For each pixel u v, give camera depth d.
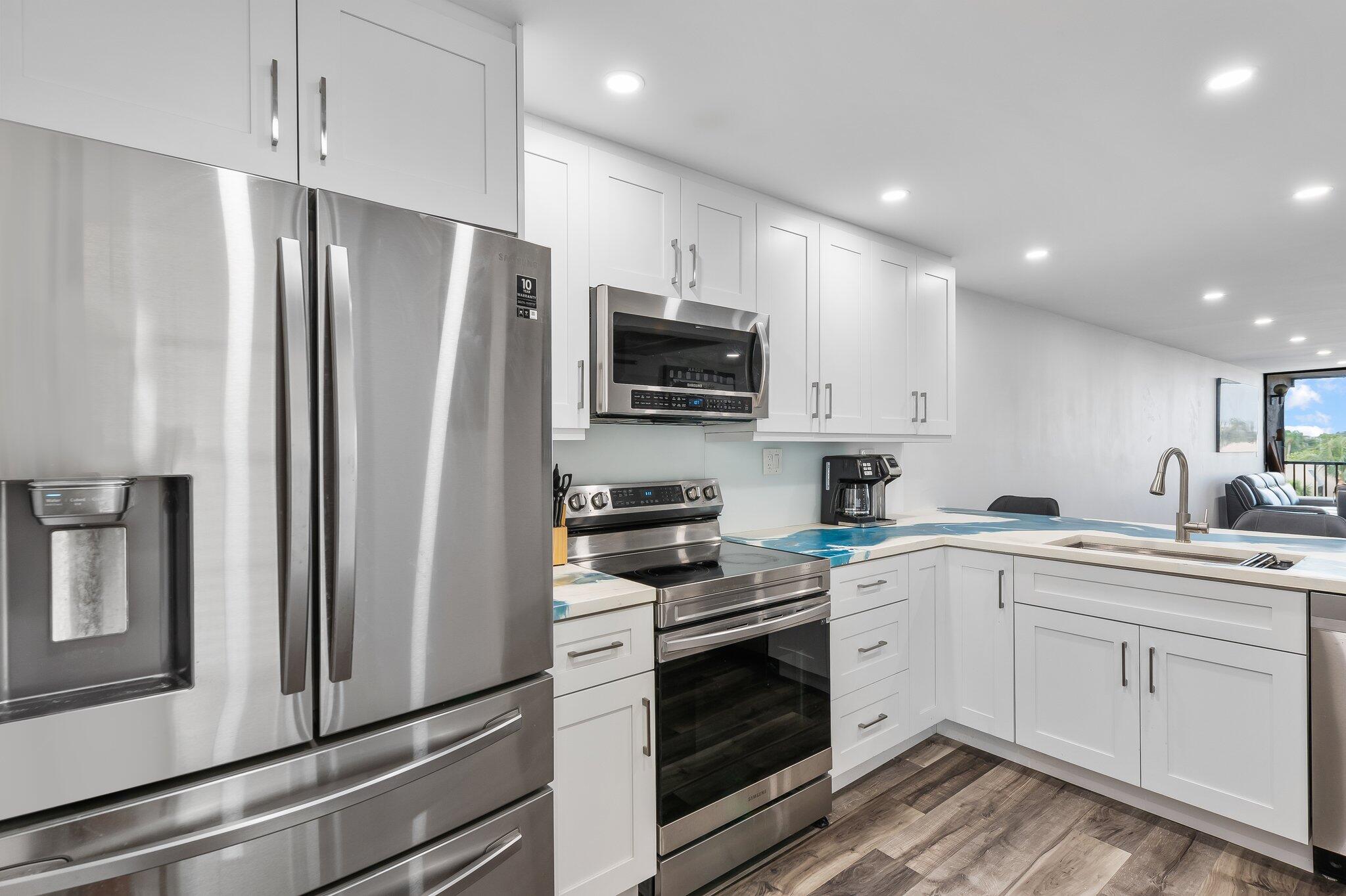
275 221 1.06
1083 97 1.90
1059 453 5.11
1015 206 2.72
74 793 0.89
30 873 0.86
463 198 1.43
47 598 0.95
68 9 0.99
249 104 1.15
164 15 1.07
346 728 1.13
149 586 1.02
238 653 1.03
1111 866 1.96
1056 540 2.64
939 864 1.98
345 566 1.10
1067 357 5.20
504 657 1.37
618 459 2.46
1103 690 2.29
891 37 1.63
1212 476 7.66
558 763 1.57
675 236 2.23
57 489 0.88
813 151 2.23
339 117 1.26
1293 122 2.04
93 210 0.91
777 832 2.02
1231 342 6.43
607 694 1.66
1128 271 3.75
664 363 2.10
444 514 1.26
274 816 1.04
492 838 1.35
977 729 2.66
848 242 2.86
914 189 2.55
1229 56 1.70
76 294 0.90
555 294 1.91
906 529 2.98
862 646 2.37
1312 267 3.65
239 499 1.03
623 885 1.69
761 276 2.50
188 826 0.98
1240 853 2.01
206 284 1.00
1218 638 2.03
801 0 1.48
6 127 0.85
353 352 1.12
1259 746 1.95
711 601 1.86
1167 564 2.12
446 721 1.27
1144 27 1.58
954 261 3.55
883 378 3.00
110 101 1.02
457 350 1.29
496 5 1.48
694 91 1.86
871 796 2.36
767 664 2.01
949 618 2.76
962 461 4.19
